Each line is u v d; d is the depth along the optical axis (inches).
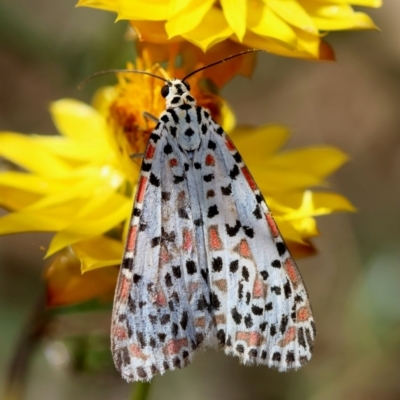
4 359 7.6
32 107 8.4
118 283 5.4
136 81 6.0
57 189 6.1
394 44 8.4
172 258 5.5
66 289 5.8
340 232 8.3
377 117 9.0
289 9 5.6
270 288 5.5
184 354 5.5
